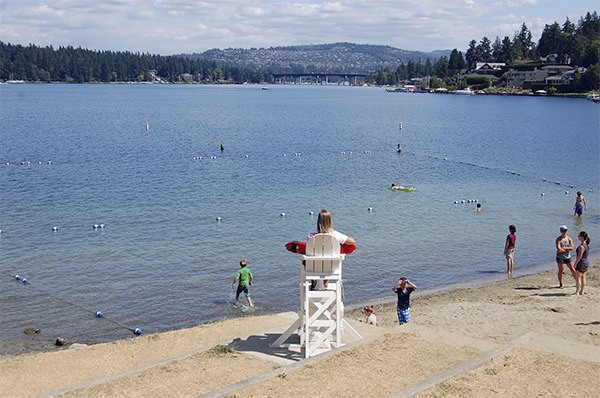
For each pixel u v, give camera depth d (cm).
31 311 2058
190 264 2605
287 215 3572
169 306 2130
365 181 4847
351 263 2695
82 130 8788
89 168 5253
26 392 1181
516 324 1806
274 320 1574
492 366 1050
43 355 1377
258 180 4797
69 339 1839
